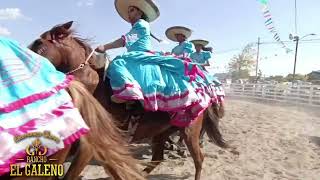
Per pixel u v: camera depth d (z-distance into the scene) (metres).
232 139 9.16
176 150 7.43
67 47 3.89
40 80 2.52
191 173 6.20
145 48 4.87
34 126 2.36
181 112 4.95
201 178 5.88
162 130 5.07
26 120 2.35
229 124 11.61
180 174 6.13
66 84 2.67
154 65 4.81
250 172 6.32
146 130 4.91
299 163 7.03
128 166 2.89
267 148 8.27
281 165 6.88
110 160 2.81
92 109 2.79
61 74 2.75
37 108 2.42
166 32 6.94
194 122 5.26
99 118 2.82
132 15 5.05
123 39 4.70
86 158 2.70
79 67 4.01
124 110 4.65
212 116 6.00
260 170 6.46
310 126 11.76
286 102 21.36
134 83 4.52
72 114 2.54
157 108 4.69
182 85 4.88
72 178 2.68
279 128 11.09
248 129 10.71
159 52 5.23
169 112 4.94
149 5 4.94
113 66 4.59
